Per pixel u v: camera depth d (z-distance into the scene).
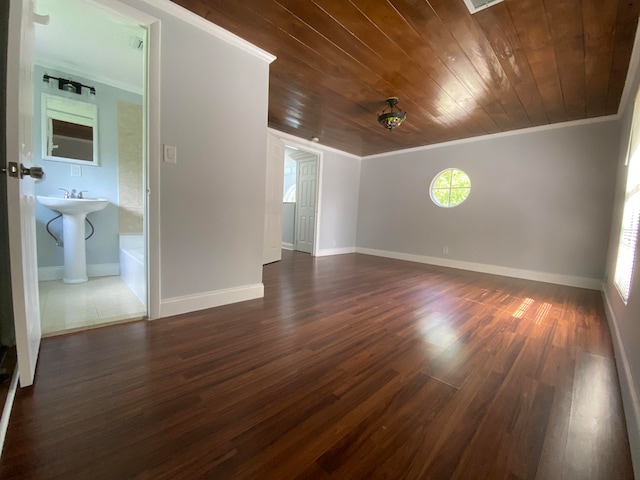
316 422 1.15
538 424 1.18
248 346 1.78
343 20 1.96
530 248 4.13
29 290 1.32
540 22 1.88
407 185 5.53
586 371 1.61
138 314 2.16
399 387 1.41
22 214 1.20
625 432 1.15
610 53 2.17
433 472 0.94
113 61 2.76
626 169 2.62
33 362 1.37
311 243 5.83
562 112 3.43
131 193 3.38
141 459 0.94
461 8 1.79
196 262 2.29
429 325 2.23
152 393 1.29
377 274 4.11
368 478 0.91
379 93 3.05
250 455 0.98
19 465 0.90
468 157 4.71
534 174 4.07
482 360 1.71
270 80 2.86
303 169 5.98
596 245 3.63
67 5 1.97
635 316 1.43
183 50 2.05
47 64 2.79
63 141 2.94
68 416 1.12
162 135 2.01
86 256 3.15
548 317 2.50
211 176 2.30
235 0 1.84
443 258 5.04
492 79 2.65
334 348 1.80
